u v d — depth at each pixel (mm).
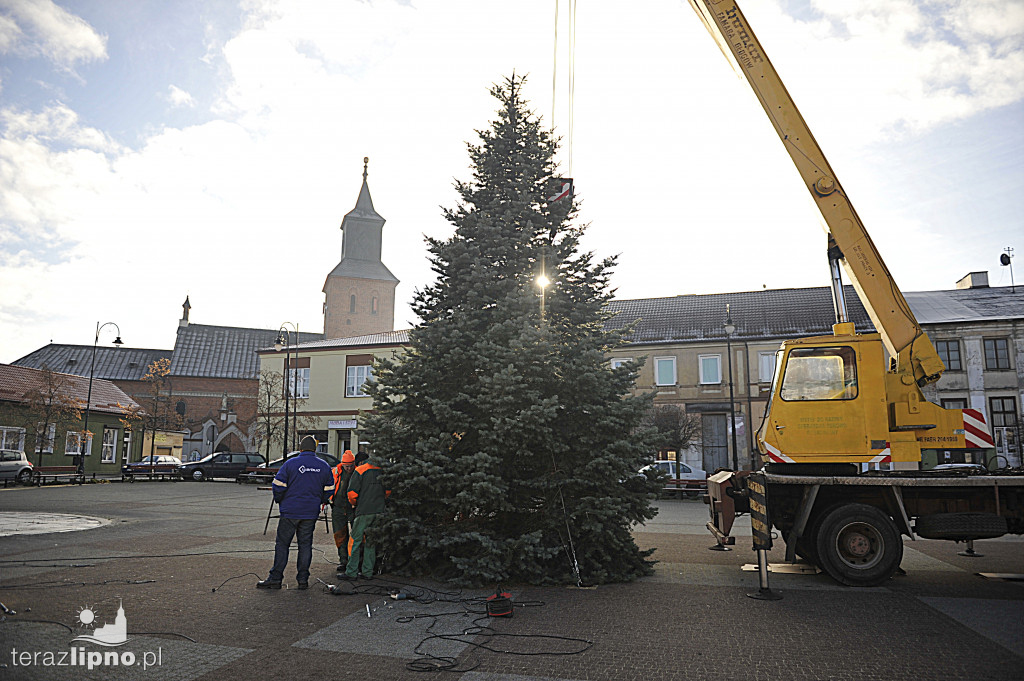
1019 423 31812
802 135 9547
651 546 12586
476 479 8422
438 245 10312
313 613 6980
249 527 14398
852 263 9430
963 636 6270
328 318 77562
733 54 9766
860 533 8773
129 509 18828
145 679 4941
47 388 36938
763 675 5191
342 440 44188
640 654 5691
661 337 39969
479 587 8359
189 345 75188
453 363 9359
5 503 20406
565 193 10656
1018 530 8883
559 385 9266
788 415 9211
